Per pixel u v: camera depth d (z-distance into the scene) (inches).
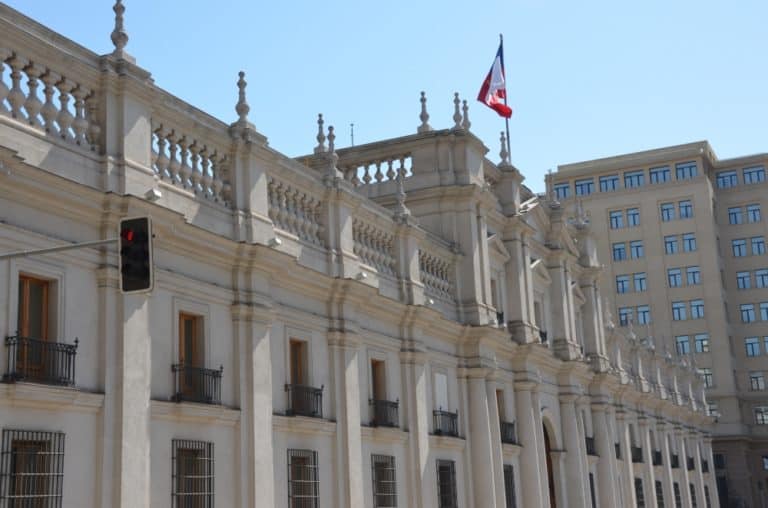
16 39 697.0
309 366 1007.0
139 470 745.0
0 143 677.9
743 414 3831.2
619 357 2078.0
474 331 1336.1
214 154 906.7
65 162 728.3
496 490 1334.9
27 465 674.8
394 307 1172.5
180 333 841.5
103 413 726.5
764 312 3909.9
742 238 4001.0
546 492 1494.8
